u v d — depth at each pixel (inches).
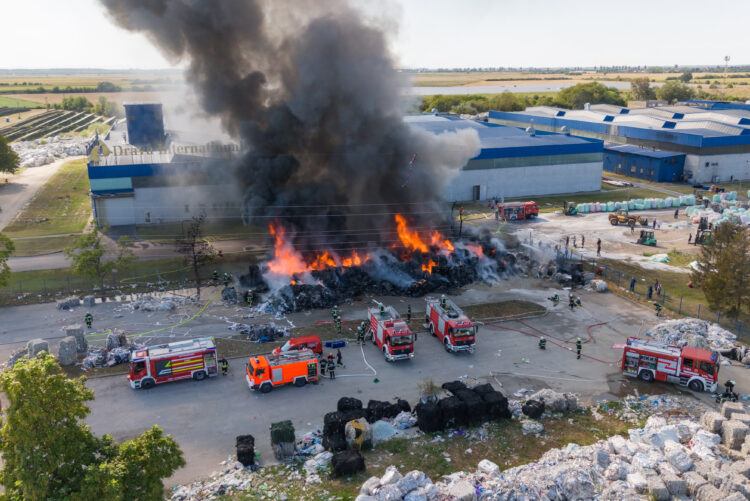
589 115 5255.9
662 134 4210.1
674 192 3713.1
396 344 1524.4
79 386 825.5
